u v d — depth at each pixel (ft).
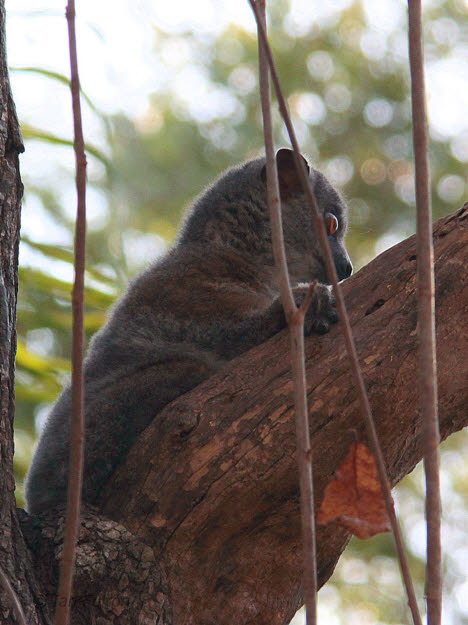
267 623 21.95
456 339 21.52
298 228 32.09
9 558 19.51
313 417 20.72
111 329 29.68
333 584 52.60
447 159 61.11
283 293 15.58
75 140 15.34
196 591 21.02
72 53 15.70
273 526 21.58
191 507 20.86
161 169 58.13
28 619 18.85
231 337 27.20
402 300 21.90
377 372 20.86
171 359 27.91
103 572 20.13
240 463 20.74
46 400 35.12
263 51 16.92
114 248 44.73
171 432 21.15
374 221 60.64
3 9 23.13
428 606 14.01
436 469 14.42
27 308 37.32
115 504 21.53
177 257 30.09
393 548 52.80
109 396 26.45
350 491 15.19
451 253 22.06
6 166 22.20
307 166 32.48
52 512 21.54
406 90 63.41
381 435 21.02
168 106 61.16
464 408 22.26
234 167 33.40
